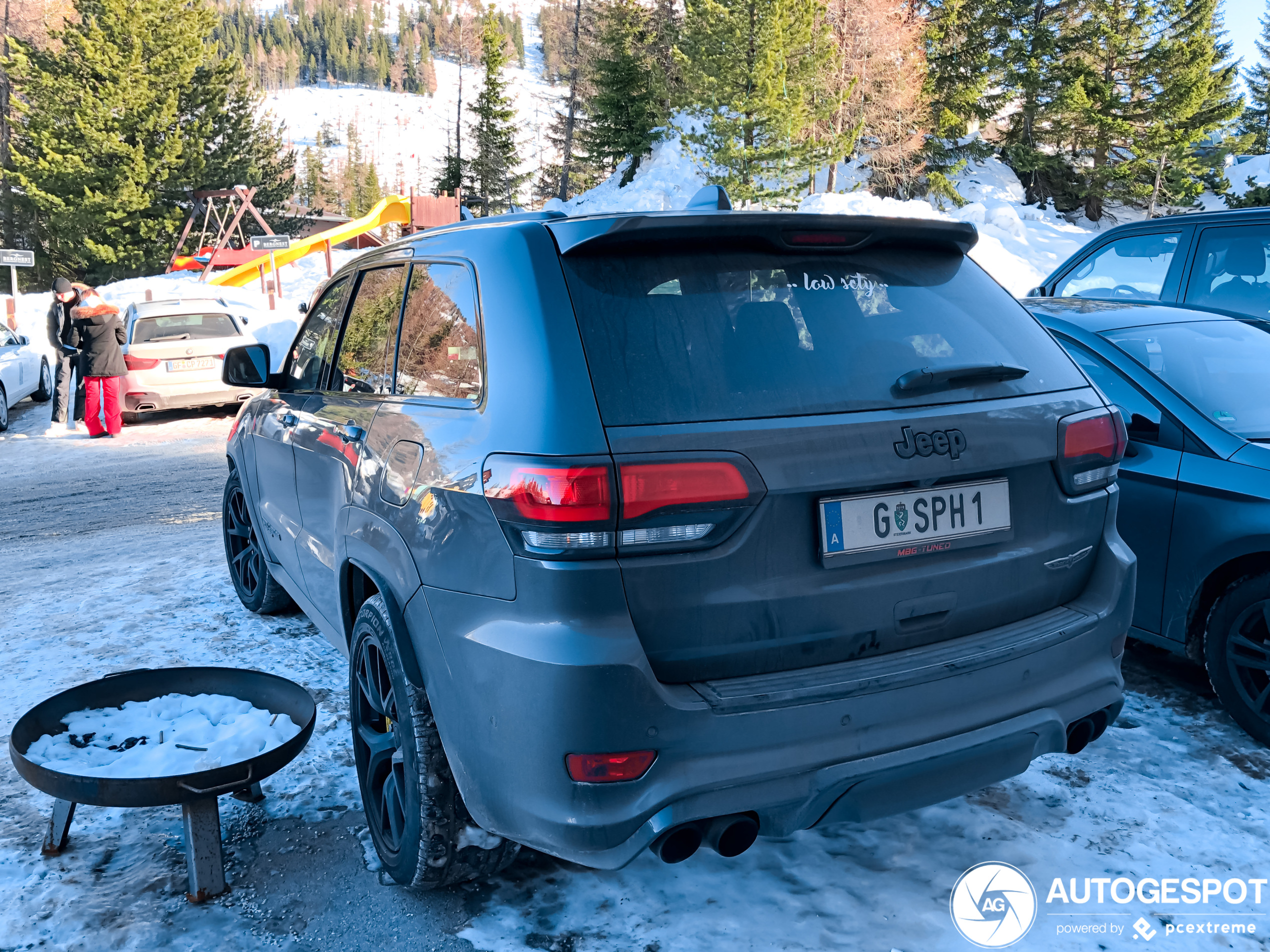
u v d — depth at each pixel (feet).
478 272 7.49
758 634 6.44
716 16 135.23
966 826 8.89
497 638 6.32
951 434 6.98
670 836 6.21
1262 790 9.48
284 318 69.36
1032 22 174.09
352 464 8.82
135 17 150.10
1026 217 149.38
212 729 8.63
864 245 7.64
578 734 5.98
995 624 7.46
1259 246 17.11
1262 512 10.34
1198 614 11.19
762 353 6.72
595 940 7.32
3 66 155.63
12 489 29.60
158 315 42.55
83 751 8.15
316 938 7.41
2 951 7.22
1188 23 175.52
